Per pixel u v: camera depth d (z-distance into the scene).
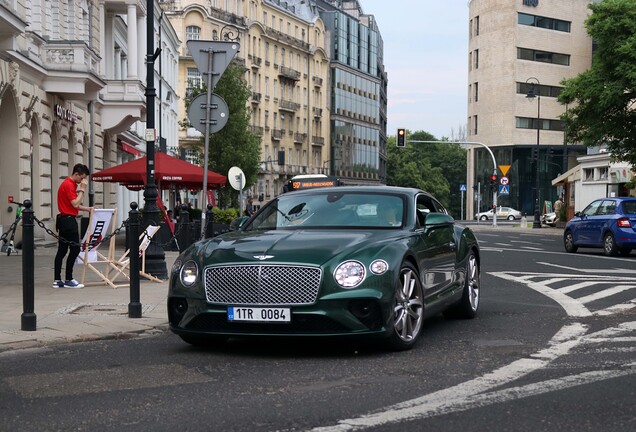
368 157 125.88
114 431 4.92
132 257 10.02
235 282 7.38
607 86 33.69
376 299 7.28
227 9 89.06
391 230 8.42
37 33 26.00
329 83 115.06
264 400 5.66
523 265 19.44
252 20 93.00
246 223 9.06
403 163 152.50
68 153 30.36
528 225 67.00
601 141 35.75
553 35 91.56
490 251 25.80
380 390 5.95
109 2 35.69
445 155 160.38
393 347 7.62
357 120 121.69
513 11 89.19
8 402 5.71
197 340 8.09
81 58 26.92
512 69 89.38
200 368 6.92
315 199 9.15
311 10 112.00
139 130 51.47
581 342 8.07
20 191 24.19
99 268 18.34
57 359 7.46
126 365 7.10
